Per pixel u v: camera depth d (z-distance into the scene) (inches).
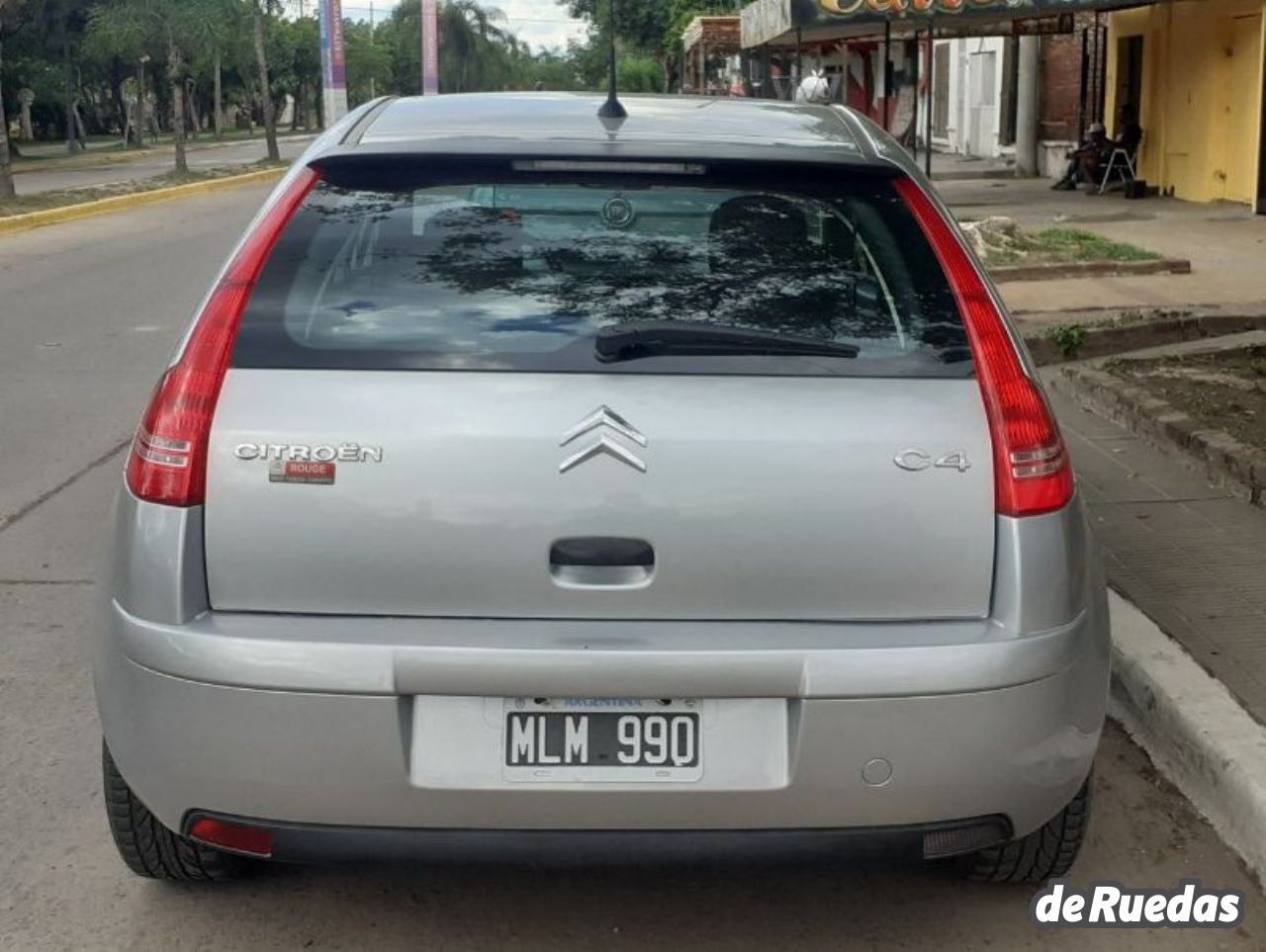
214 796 106.7
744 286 115.9
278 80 2994.6
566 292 114.2
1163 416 273.7
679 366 109.2
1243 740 150.3
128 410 333.1
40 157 1931.6
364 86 2999.5
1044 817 112.3
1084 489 247.8
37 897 133.0
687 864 106.8
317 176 121.5
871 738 104.1
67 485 272.4
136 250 673.6
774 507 106.1
